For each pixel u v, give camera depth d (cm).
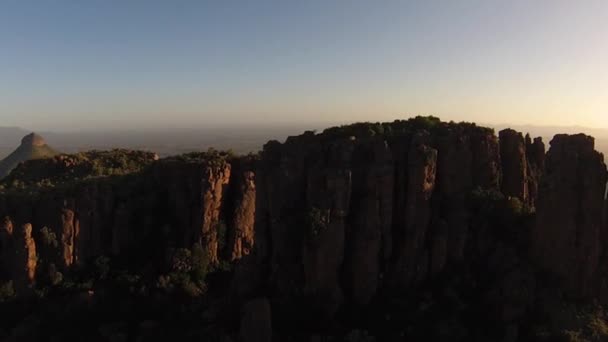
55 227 7544
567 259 4881
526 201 6109
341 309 5153
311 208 5247
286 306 5194
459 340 4478
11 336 6325
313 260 5159
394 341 4644
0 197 7825
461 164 5528
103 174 10488
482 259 5250
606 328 4428
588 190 4812
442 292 5009
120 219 8225
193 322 5991
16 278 7075
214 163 8419
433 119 6525
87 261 7856
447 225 5294
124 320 6531
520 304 4669
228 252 8212
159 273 7544
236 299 5753
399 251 5325
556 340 4319
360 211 5269
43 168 10806
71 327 6444
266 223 5869
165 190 8875
